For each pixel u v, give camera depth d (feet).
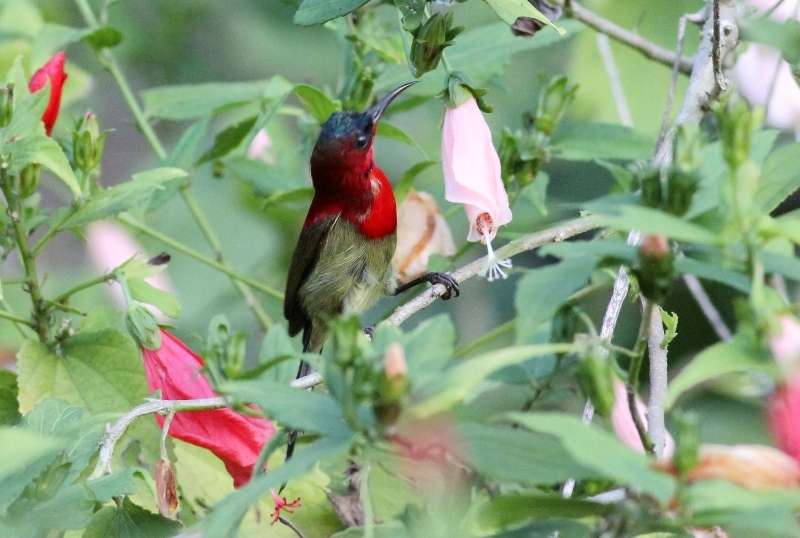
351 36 27.12
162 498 17.90
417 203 29.19
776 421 13.47
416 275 29.35
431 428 12.57
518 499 13.44
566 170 35.96
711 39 22.31
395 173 37.37
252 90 29.32
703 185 13.64
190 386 21.15
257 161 30.37
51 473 15.19
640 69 33.91
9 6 31.24
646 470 10.73
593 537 13.21
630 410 14.32
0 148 20.27
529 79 37.14
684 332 32.86
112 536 17.95
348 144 27.89
